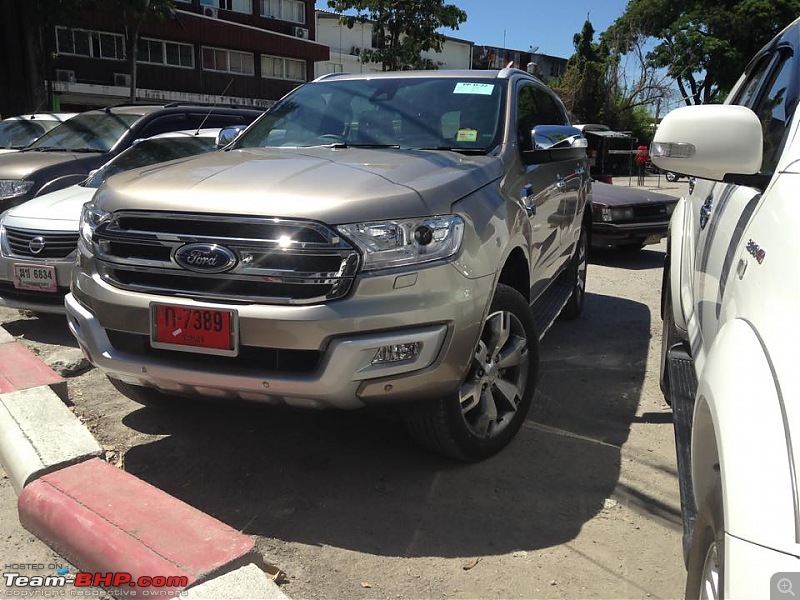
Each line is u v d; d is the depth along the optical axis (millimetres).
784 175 1812
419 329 2691
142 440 3537
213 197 2744
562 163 4707
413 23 24234
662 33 40531
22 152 7328
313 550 2631
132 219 2867
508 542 2693
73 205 5168
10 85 16234
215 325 2676
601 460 3375
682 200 3963
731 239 2129
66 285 4910
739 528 1288
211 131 7508
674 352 3061
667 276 4000
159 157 6496
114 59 28281
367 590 2406
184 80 30781
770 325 1491
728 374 1545
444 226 2777
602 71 42406
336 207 2619
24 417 3367
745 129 1946
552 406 4070
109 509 2604
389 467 3260
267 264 2658
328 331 2572
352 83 4465
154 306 2771
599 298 7027
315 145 3988
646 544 2697
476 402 3145
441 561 2570
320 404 2689
